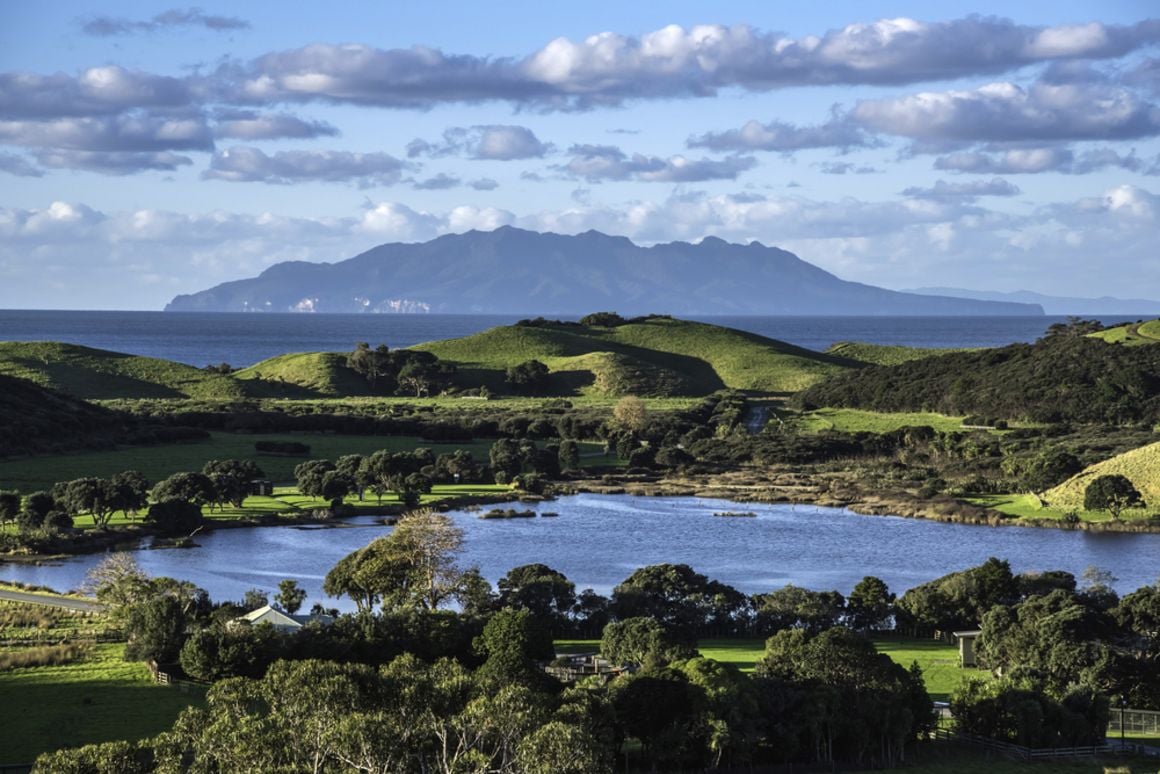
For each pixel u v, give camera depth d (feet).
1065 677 336.90
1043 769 285.23
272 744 224.33
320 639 344.49
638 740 297.94
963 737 309.83
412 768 228.22
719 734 275.18
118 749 222.89
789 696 293.43
